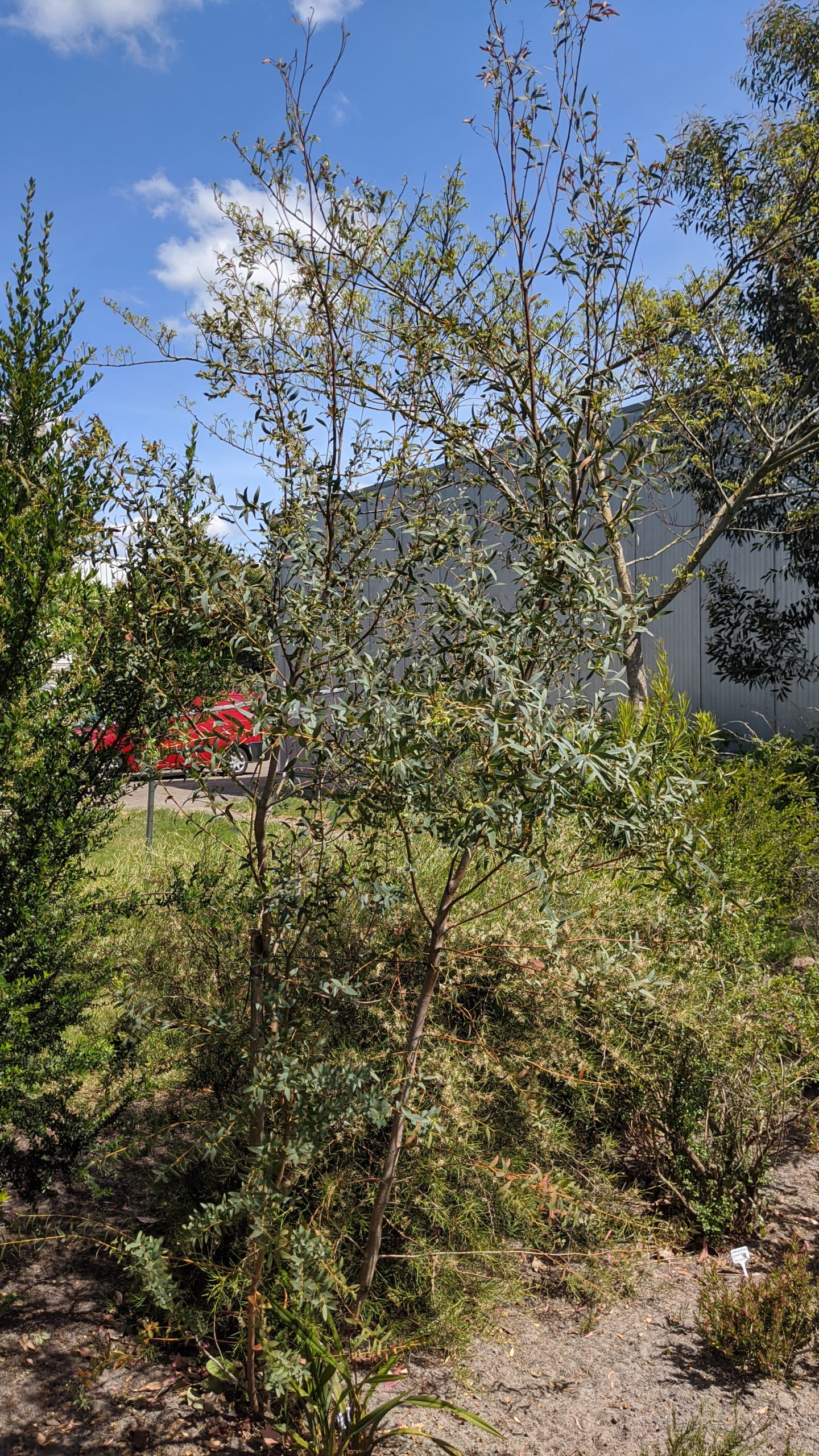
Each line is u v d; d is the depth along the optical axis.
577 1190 2.74
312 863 2.43
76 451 2.59
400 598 2.43
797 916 5.61
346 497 2.47
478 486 2.66
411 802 2.09
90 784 2.84
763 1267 3.04
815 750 9.34
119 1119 3.08
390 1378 2.00
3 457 2.69
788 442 7.75
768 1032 3.69
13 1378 2.44
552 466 2.27
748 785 5.73
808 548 10.10
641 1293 2.92
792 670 10.97
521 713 1.89
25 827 2.72
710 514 9.44
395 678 2.37
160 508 2.32
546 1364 2.59
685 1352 2.65
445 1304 2.57
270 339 2.57
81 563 2.75
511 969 2.98
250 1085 2.25
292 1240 2.12
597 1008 2.85
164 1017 2.88
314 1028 2.62
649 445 2.37
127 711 2.77
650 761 2.14
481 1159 2.74
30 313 2.70
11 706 2.63
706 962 3.61
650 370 3.62
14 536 2.60
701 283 6.84
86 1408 2.34
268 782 2.41
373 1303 2.59
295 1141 2.11
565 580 2.12
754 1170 3.22
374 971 2.79
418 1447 2.24
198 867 3.22
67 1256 2.96
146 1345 2.50
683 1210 3.25
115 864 5.57
